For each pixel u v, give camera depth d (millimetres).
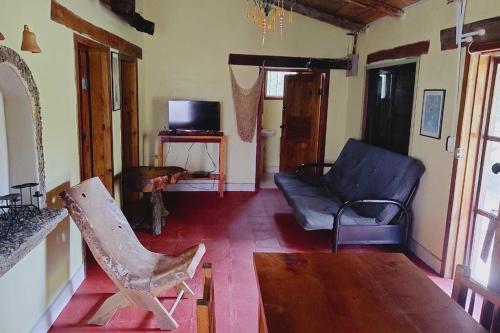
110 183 3990
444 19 3461
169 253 3799
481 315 1515
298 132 6297
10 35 2082
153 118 5836
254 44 5777
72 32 2988
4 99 2217
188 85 5809
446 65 3416
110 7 3941
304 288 1646
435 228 3549
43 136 2512
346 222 3717
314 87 6008
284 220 4852
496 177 3105
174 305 2773
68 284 2922
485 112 3152
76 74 3078
